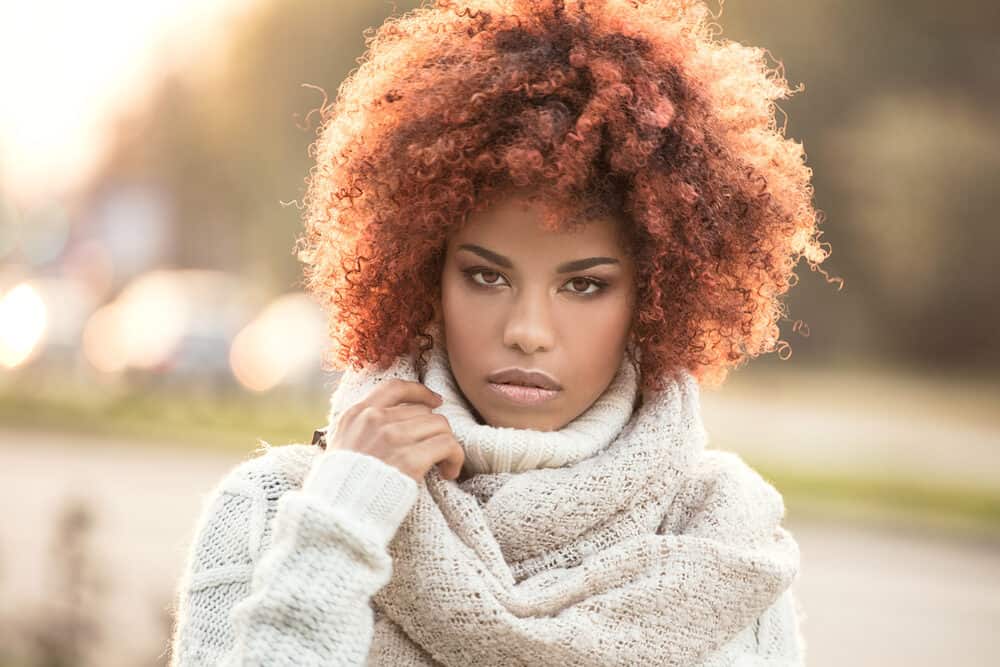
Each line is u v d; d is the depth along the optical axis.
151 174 51.16
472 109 2.61
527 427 2.64
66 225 69.19
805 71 38.22
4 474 16.31
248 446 20.27
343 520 2.41
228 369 23.86
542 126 2.52
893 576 12.93
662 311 2.68
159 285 26.58
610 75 2.56
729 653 2.75
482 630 2.51
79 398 24.31
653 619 2.59
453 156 2.59
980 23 40.12
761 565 2.65
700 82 2.75
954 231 38.72
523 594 2.55
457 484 2.67
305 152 36.16
